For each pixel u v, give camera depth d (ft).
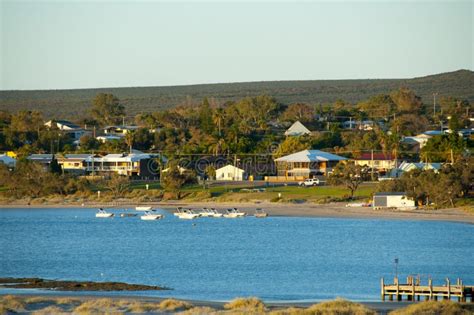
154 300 474.90
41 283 558.56
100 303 439.63
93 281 584.81
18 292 522.47
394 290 497.05
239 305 439.63
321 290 548.31
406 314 412.98
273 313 405.80
